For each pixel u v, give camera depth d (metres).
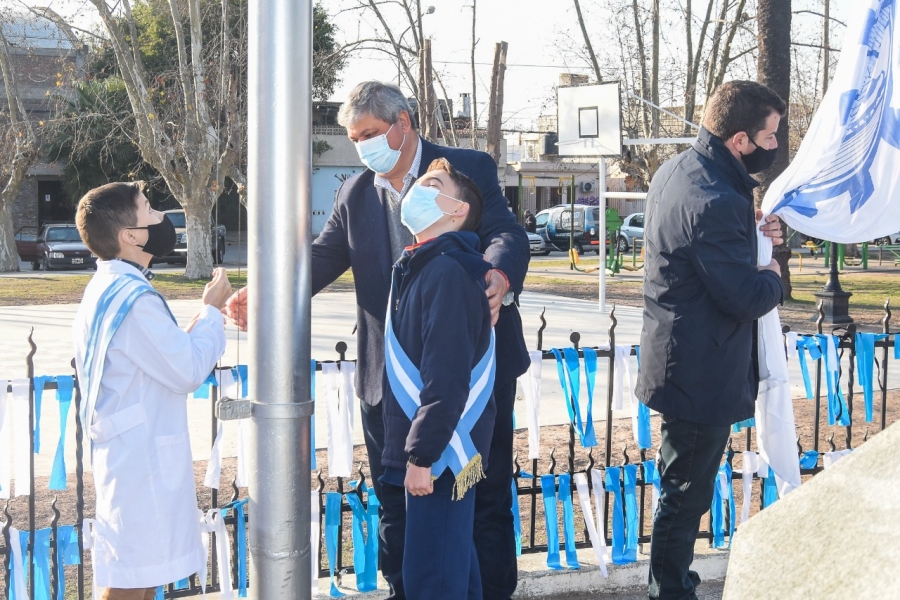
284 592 2.75
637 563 4.29
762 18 14.38
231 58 21.83
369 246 3.63
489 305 3.12
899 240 31.48
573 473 4.38
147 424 2.99
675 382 3.56
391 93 3.42
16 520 4.93
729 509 4.55
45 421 7.10
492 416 3.19
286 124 2.64
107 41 22.08
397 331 3.12
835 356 4.73
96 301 3.00
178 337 2.99
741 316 3.45
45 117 33.09
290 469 2.73
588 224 35.00
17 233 31.59
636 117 27.05
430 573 3.05
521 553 4.36
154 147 21.14
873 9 4.37
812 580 1.48
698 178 3.51
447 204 3.09
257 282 2.70
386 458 3.15
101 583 3.01
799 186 4.45
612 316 4.39
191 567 3.08
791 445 3.98
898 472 1.51
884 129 4.45
